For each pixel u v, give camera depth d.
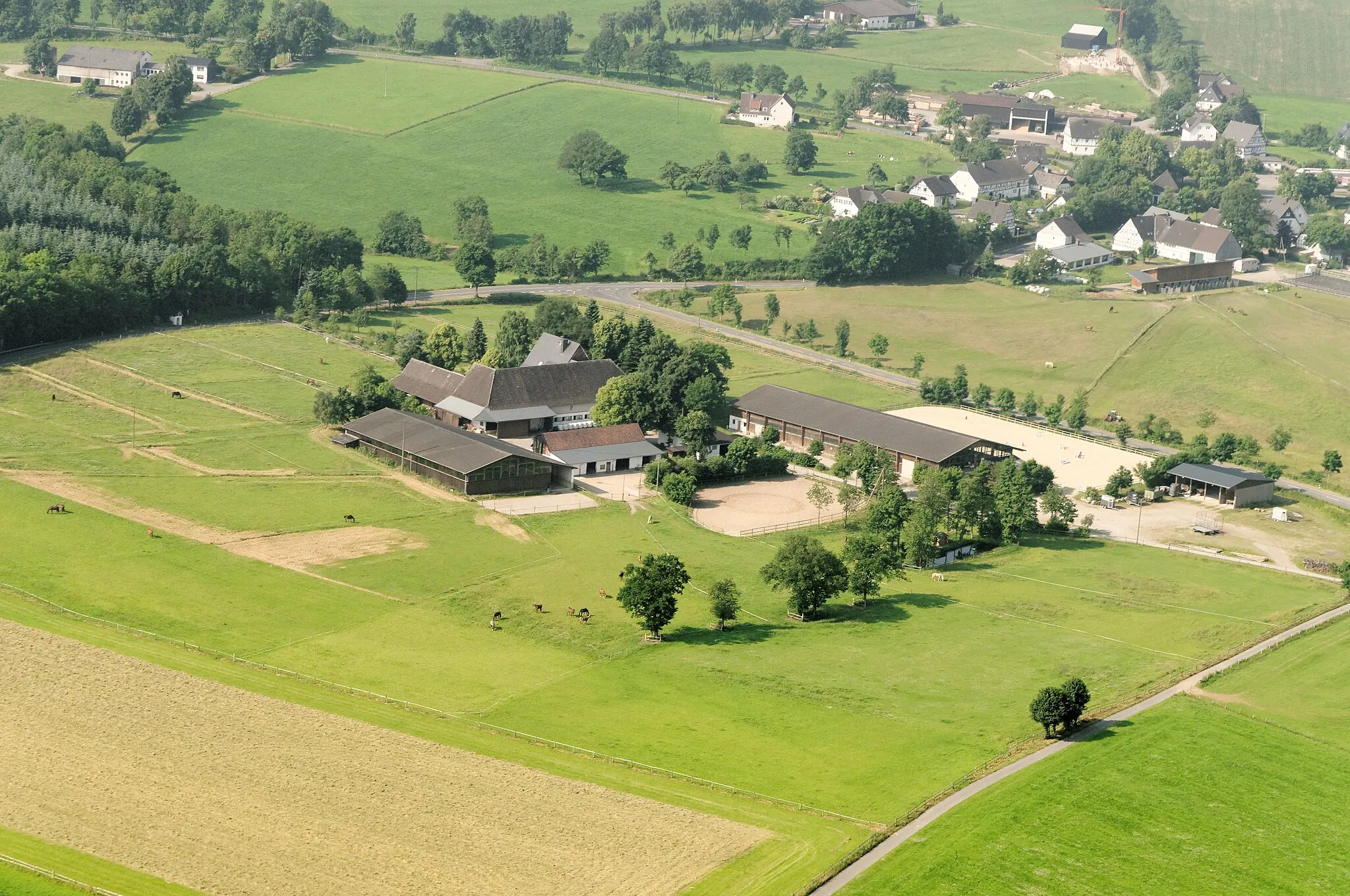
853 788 134.00
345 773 133.38
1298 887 119.50
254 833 122.25
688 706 152.38
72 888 113.50
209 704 147.12
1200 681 160.62
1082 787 133.62
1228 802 131.88
